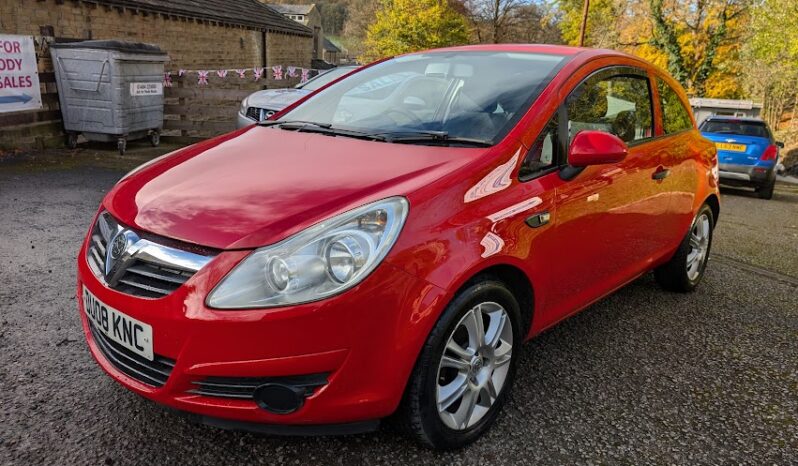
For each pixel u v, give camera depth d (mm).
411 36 38000
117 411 2465
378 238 1982
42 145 8875
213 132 10828
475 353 2314
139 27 12586
